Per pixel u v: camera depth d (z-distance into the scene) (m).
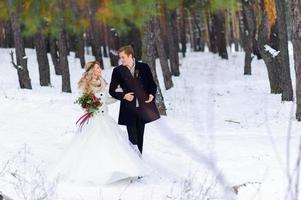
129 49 7.66
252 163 7.82
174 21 37.38
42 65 23.27
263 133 10.92
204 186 6.69
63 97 15.74
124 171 6.72
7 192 6.02
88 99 7.00
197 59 35.91
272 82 19.25
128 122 7.62
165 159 8.33
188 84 24.59
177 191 6.52
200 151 8.66
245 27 33.66
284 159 7.99
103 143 6.85
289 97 16.02
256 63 32.50
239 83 24.00
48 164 7.59
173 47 29.28
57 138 9.64
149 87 7.75
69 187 6.51
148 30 14.26
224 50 35.34
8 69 28.44
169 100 17.52
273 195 6.18
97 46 32.94
